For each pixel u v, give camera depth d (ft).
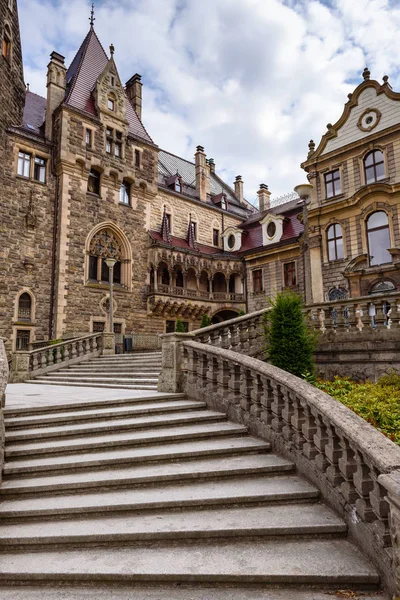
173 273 112.57
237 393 26.45
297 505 17.31
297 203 126.62
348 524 15.21
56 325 86.02
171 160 147.33
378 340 38.65
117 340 92.63
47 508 17.16
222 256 120.98
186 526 15.44
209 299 116.06
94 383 46.29
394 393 31.48
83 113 95.81
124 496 17.92
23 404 28.66
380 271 79.00
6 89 84.84
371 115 84.74
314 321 43.34
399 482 11.42
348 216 86.53
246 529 15.06
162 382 33.65
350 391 33.99
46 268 87.92
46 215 89.51
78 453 22.09
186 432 23.63
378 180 82.79
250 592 12.59
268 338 37.01
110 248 100.22
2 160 83.25
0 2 82.69
